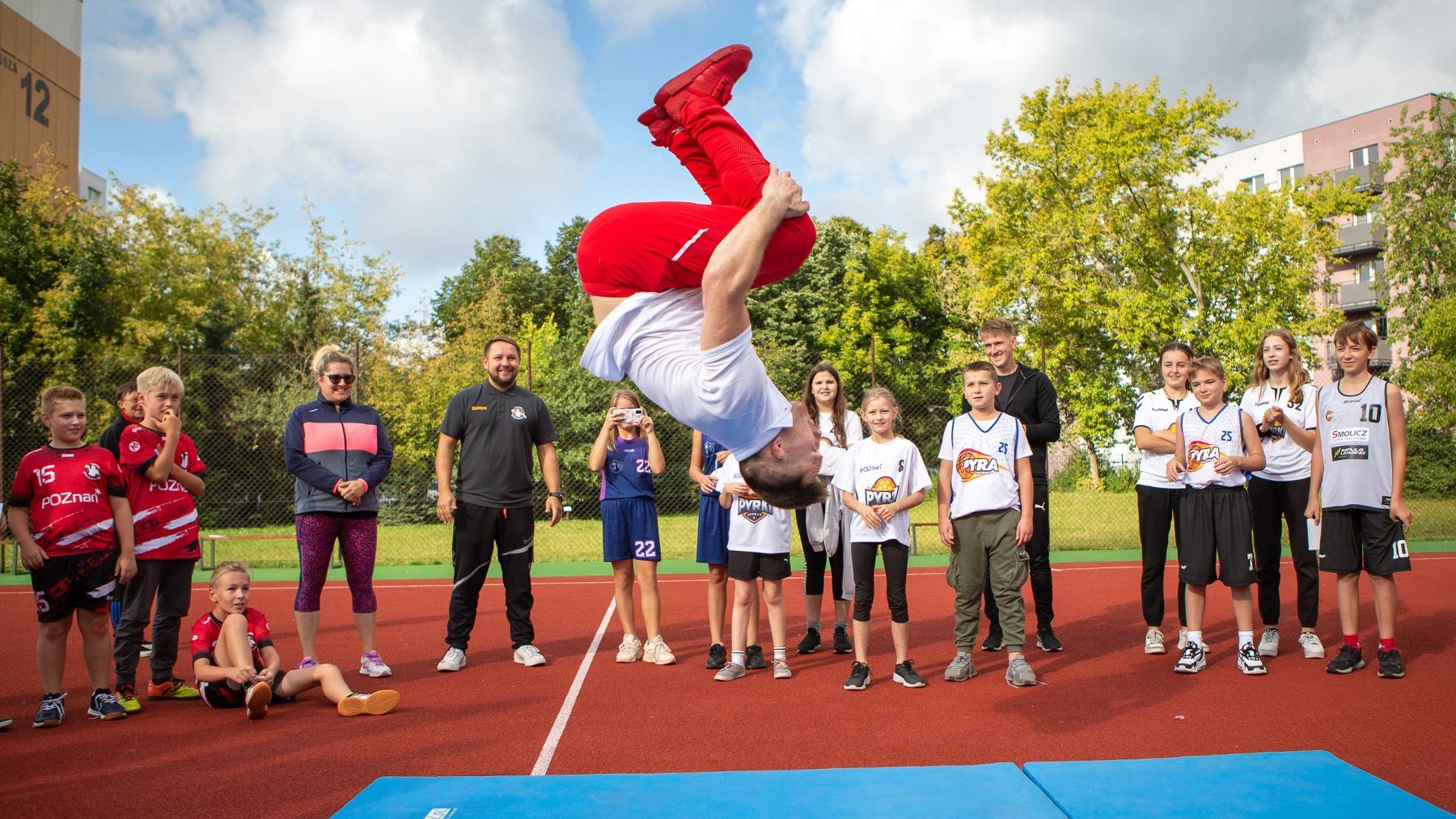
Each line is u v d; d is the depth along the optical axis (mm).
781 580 5820
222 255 31297
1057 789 3393
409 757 4266
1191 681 5504
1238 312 25750
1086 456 21516
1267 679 5516
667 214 2504
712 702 5207
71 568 4934
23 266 20922
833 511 6281
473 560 6352
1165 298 25453
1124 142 25250
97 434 17078
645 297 2535
